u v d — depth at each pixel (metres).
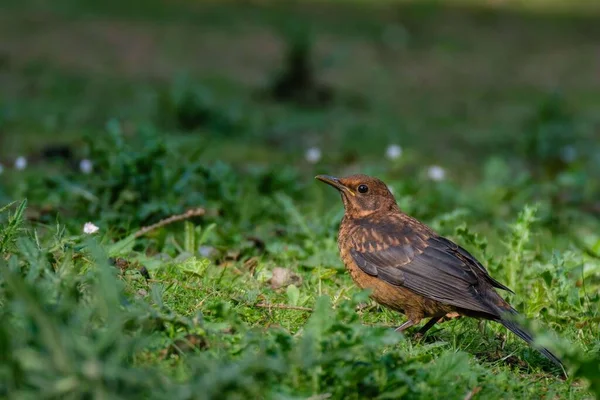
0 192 13.77
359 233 9.96
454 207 15.71
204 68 32.41
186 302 9.11
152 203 12.01
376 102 30.27
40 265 7.18
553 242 13.48
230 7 42.38
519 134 26.73
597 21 46.03
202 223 12.28
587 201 17.38
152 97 26.00
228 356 7.24
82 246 9.16
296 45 29.88
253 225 12.87
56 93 26.92
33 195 13.41
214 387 5.94
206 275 9.98
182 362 7.12
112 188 12.39
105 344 5.84
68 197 12.59
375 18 42.62
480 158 24.11
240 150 21.98
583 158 23.83
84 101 26.27
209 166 14.18
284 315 9.16
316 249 11.55
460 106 30.72
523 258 11.50
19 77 28.56
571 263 10.98
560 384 8.32
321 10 43.50
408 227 9.84
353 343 6.74
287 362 6.41
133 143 19.97
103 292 6.66
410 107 30.19
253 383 6.21
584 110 30.77
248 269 10.78
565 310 9.99
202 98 25.52
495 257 12.16
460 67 36.25
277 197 12.80
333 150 23.05
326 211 14.61
